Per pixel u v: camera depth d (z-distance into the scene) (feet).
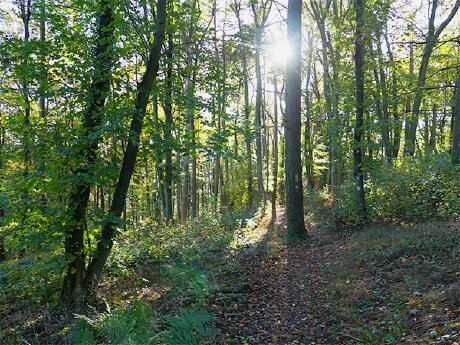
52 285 26.30
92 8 24.43
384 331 16.66
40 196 24.07
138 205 65.87
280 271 29.78
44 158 23.53
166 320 18.52
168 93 27.63
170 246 38.11
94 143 24.27
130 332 16.31
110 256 30.86
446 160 47.78
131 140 23.21
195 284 22.74
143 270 31.17
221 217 63.67
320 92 94.27
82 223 24.59
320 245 37.22
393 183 42.47
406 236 30.01
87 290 24.58
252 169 87.76
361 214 42.37
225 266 32.07
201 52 27.66
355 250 30.78
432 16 54.80
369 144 42.01
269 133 107.55
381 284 22.52
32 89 24.38
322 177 90.43
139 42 25.63
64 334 18.70
